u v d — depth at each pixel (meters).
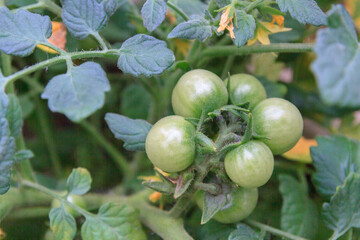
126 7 0.54
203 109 0.38
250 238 0.41
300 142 0.50
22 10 0.39
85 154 0.62
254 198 0.41
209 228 0.44
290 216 0.47
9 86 0.44
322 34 0.31
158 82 0.52
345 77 0.29
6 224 0.50
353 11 0.56
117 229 0.42
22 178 0.45
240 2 0.40
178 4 0.48
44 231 0.52
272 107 0.38
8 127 0.36
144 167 0.58
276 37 0.50
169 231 0.44
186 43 0.51
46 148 0.64
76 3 0.39
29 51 0.38
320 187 0.46
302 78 0.60
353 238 0.45
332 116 0.60
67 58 0.37
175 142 0.36
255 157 0.36
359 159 0.47
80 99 0.33
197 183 0.38
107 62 0.59
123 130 0.41
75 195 0.45
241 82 0.41
